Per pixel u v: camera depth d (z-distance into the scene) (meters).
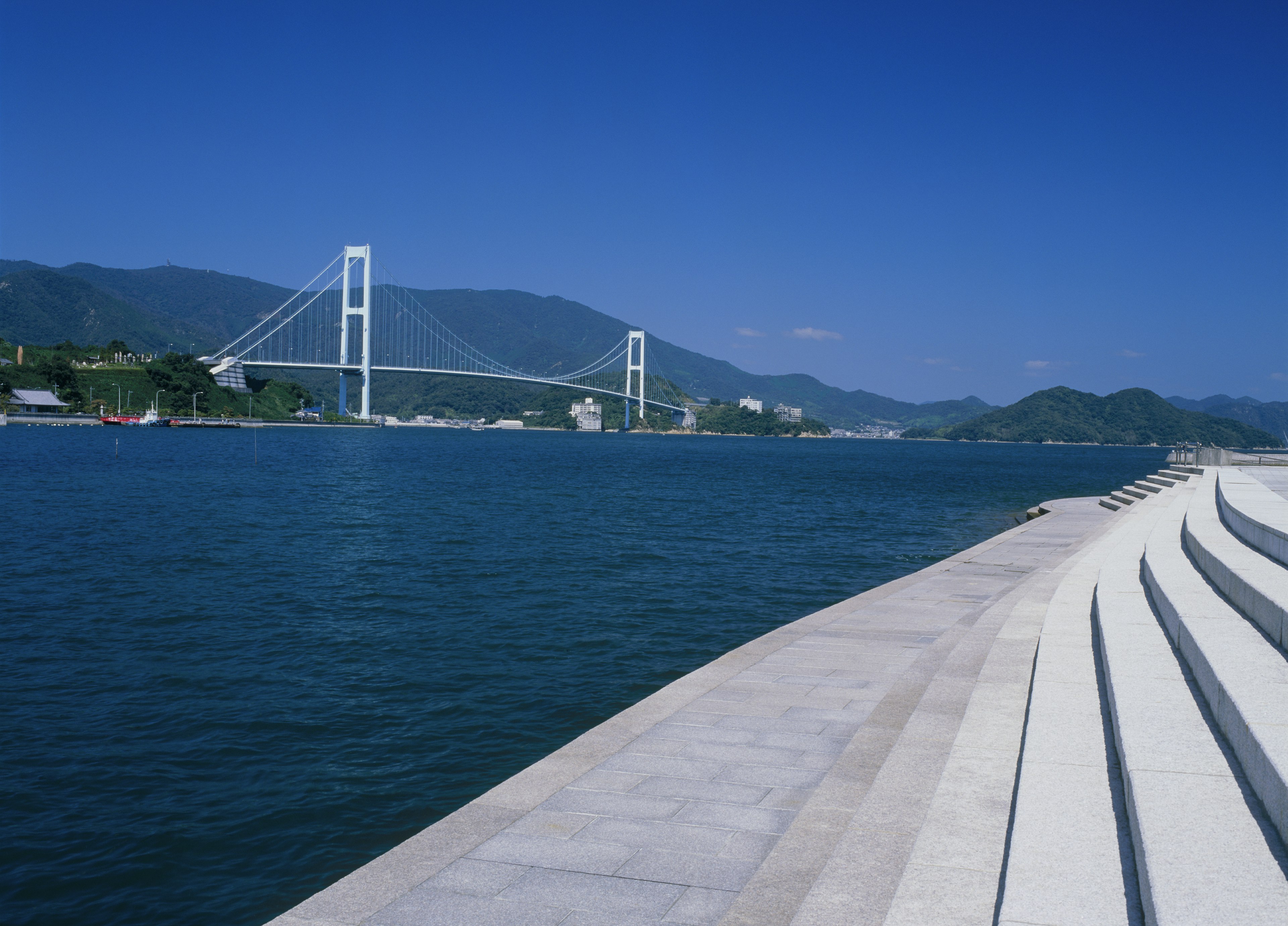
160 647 14.23
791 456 141.88
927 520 37.19
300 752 9.99
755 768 6.10
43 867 7.59
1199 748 4.23
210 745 10.19
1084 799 4.18
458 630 15.50
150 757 9.84
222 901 7.17
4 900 7.11
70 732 10.55
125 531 27.91
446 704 11.57
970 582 13.91
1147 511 22.09
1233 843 3.24
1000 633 8.80
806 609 17.75
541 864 4.74
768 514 38.19
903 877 3.90
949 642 9.02
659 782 5.85
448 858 4.80
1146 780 3.84
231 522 30.92
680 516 36.03
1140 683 5.36
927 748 5.77
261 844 8.01
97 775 9.35
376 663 13.39
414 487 49.94
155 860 7.73
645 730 6.87
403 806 8.73
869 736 6.32
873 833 4.57
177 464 66.19
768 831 5.14
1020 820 3.97
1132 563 11.23
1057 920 3.14
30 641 14.49
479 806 5.46
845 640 9.87
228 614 16.61
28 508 33.97
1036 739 5.01
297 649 14.14
